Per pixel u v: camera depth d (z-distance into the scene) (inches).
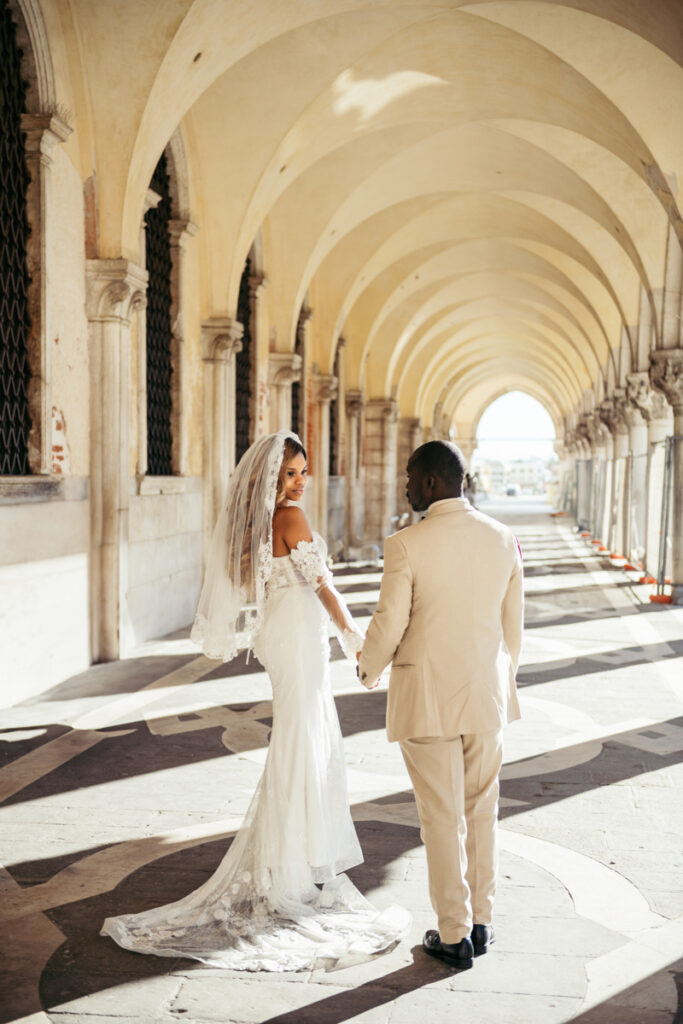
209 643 139.9
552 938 128.3
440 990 114.7
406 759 122.8
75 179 309.7
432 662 117.7
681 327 511.2
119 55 303.9
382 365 962.7
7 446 274.2
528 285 946.7
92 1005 111.3
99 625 332.2
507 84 438.0
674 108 383.9
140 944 125.2
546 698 277.0
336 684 304.0
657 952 124.3
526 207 657.0
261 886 134.3
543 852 158.9
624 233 530.0
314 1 342.3
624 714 257.0
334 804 139.2
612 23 354.6
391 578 118.2
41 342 283.7
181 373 422.0
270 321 591.8
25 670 275.3
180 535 421.7
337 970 119.9
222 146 430.0
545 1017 108.7
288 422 608.1
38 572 283.9
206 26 316.2
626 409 747.4
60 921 133.9
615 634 396.2
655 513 608.1
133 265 320.8
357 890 141.4
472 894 123.8
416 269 813.9
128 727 241.9
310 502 708.0
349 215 596.7
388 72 428.8
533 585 581.3
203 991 114.7
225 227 442.9
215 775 201.6
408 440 1222.9
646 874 149.9
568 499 1641.2
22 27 274.4
